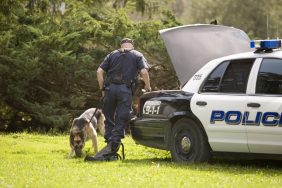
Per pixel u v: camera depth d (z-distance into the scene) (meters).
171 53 13.84
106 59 14.12
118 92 13.85
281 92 11.64
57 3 28.23
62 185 9.87
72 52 26.73
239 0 55.81
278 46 12.18
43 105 25.58
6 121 27.88
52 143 18.06
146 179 10.53
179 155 12.98
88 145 17.64
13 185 9.81
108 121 14.23
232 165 12.76
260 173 11.29
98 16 28.39
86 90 27.09
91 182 10.22
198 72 13.03
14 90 25.67
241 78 12.22
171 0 31.31
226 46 14.10
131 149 16.31
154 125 13.38
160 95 13.41
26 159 14.08
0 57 25.22
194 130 12.65
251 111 11.80
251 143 11.82
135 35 26.86
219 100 12.28
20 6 26.22
